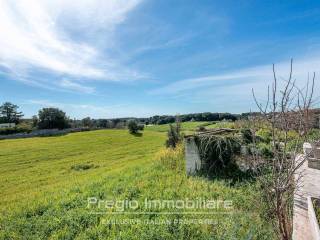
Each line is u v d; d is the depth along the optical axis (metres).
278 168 4.82
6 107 112.56
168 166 17.92
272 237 6.72
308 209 6.91
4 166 28.05
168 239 7.55
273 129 4.62
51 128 92.94
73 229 8.98
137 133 69.81
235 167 14.41
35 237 8.77
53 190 15.78
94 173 21.52
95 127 94.69
